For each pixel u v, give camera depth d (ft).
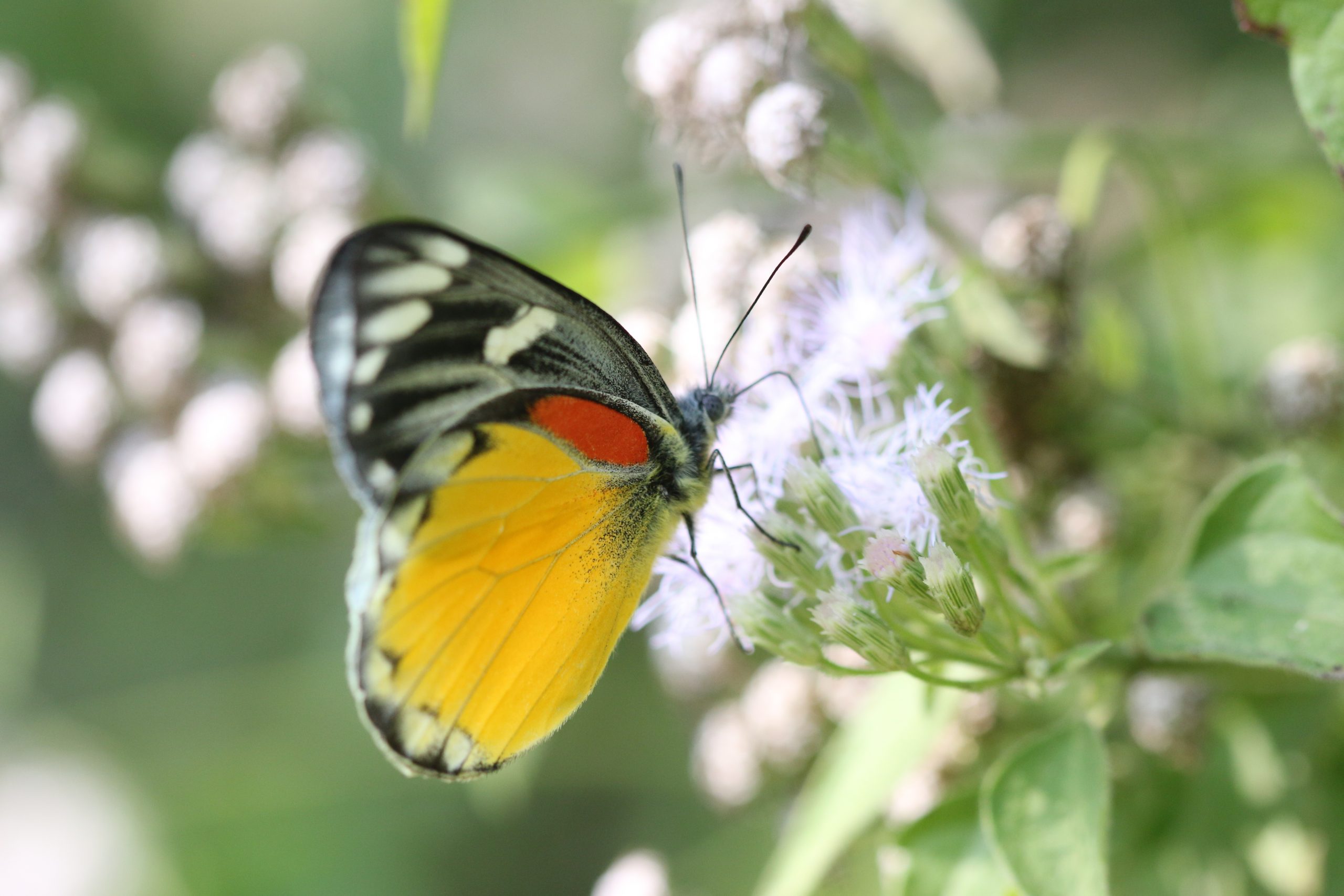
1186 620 1.85
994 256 1.96
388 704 1.88
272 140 2.12
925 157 2.10
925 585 1.84
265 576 2.57
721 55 1.93
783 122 1.91
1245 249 2.13
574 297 1.89
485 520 1.88
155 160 2.23
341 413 1.87
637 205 2.18
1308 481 1.85
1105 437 1.99
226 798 2.35
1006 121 2.15
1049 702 1.95
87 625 2.64
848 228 1.91
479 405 1.86
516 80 2.84
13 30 2.56
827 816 1.89
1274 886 1.94
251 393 2.10
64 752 2.49
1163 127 2.25
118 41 2.64
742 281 1.93
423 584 1.88
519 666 1.91
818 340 1.90
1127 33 2.46
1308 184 2.10
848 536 1.86
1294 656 1.83
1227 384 2.07
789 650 1.86
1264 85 2.23
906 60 2.04
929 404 1.87
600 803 2.37
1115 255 2.12
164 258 2.13
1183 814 1.95
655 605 1.90
